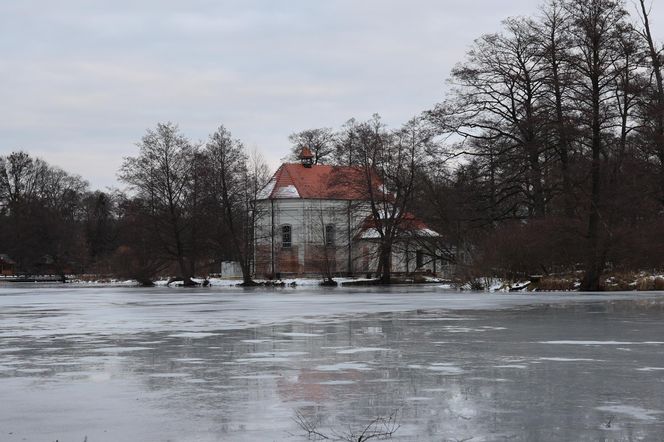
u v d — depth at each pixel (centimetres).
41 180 12494
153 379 1066
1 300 4097
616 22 4444
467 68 5341
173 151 7856
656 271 4784
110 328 1973
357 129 7412
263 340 1600
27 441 708
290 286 7294
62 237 11694
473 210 5544
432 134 5553
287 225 8750
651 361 1220
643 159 5109
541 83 5019
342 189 7756
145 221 7775
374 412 823
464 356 1295
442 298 3750
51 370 1166
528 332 1739
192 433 734
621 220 4750
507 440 696
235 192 7825
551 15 4881
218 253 8256
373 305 3070
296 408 848
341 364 1202
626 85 4419
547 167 4966
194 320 2255
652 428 740
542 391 945
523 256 4831
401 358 1273
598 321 2059
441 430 737
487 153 5303
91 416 816
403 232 7250
